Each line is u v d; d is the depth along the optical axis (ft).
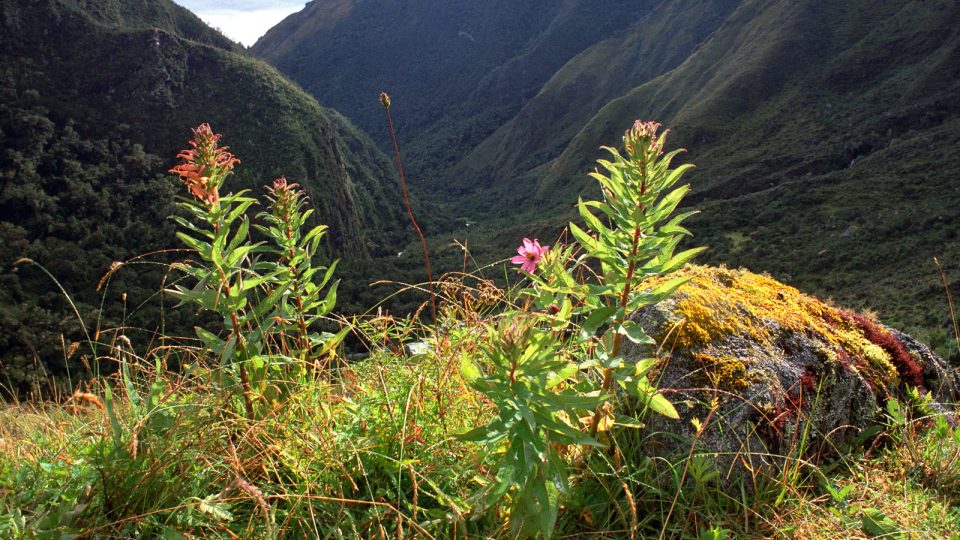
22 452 8.00
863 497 8.16
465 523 6.79
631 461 7.91
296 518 6.59
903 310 131.03
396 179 520.01
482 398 8.32
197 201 8.15
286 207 9.00
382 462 7.24
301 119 331.57
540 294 8.07
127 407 7.93
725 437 8.12
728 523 7.35
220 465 6.93
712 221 247.50
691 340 9.20
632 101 504.84
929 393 10.50
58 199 207.51
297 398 7.86
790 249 204.03
